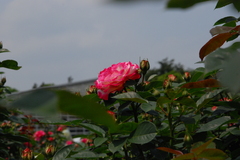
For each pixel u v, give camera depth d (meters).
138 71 1.09
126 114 1.12
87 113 0.18
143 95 1.09
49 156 1.30
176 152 0.86
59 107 0.17
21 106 0.17
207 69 0.56
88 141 1.56
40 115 0.17
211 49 0.82
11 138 1.48
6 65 1.39
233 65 0.37
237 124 1.07
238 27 0.82
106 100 1.10
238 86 0.32
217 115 1.15
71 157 1.07
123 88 1.11
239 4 0.23
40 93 0.18
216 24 1.10
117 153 1.23
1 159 1.43
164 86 1.11
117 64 1.11
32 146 2.81
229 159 0.91
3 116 1.47
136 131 1.00
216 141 1.05
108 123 0.18
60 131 3.38
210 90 1.18
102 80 1.09
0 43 1.45
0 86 1.76
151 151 1.06
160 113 1.22
